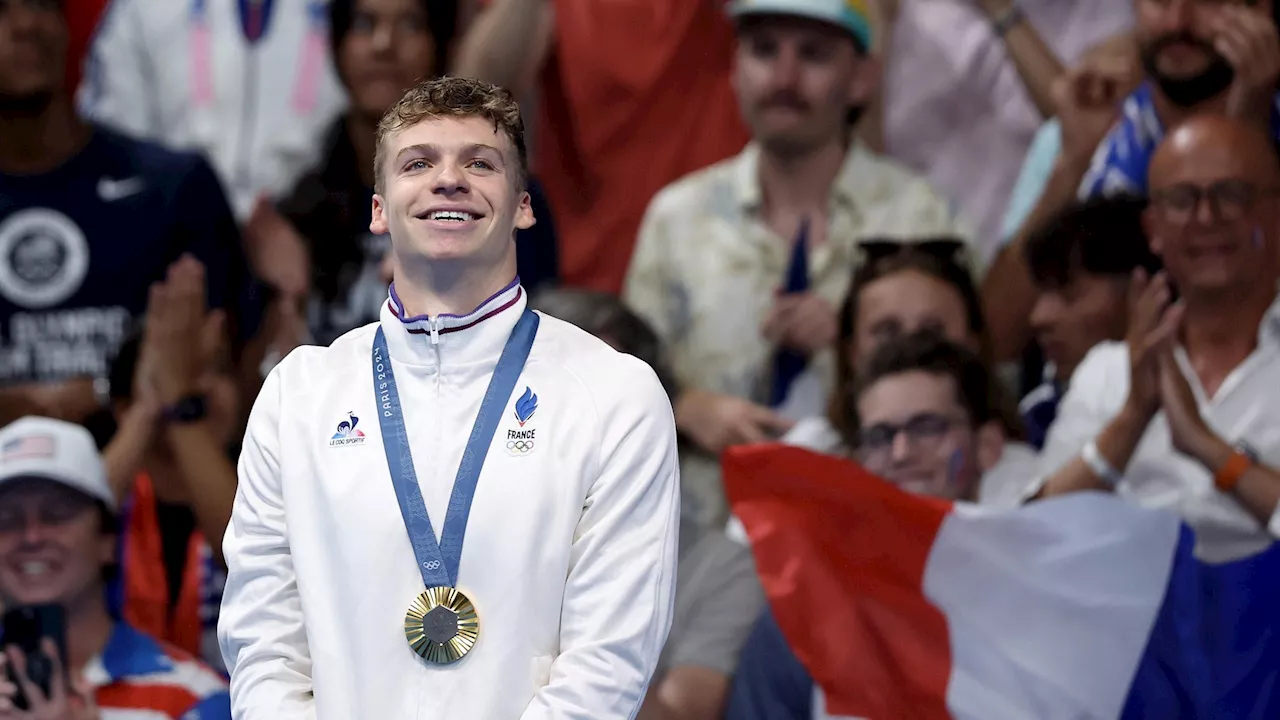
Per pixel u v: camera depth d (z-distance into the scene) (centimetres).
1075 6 1977
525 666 802
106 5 2162
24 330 1958
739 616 1594
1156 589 1552
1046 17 1986
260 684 822
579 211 2064
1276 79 1827
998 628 1552
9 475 1647
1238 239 1695
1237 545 1620
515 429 838
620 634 801
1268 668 1527
